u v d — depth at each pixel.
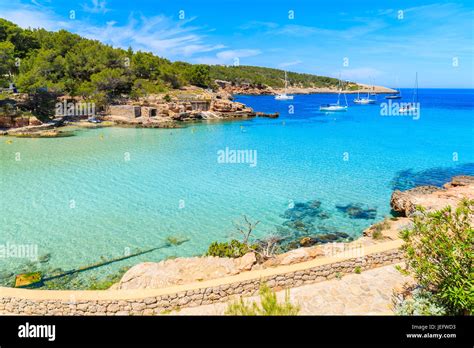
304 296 11.74
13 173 31.73
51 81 71.25
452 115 90.62
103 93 75.50
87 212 22.42
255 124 72.81
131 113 71.81
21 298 11.16
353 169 34.38
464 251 8.93
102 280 14.84
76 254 17.03
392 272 13.05
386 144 48.94
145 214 22.19
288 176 31.53
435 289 10.69
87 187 27.77
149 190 27.14
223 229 20.05
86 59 89.81
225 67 199.00
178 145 47.44
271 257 14.45
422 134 58.19
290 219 21.59
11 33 86.62
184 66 138.62
